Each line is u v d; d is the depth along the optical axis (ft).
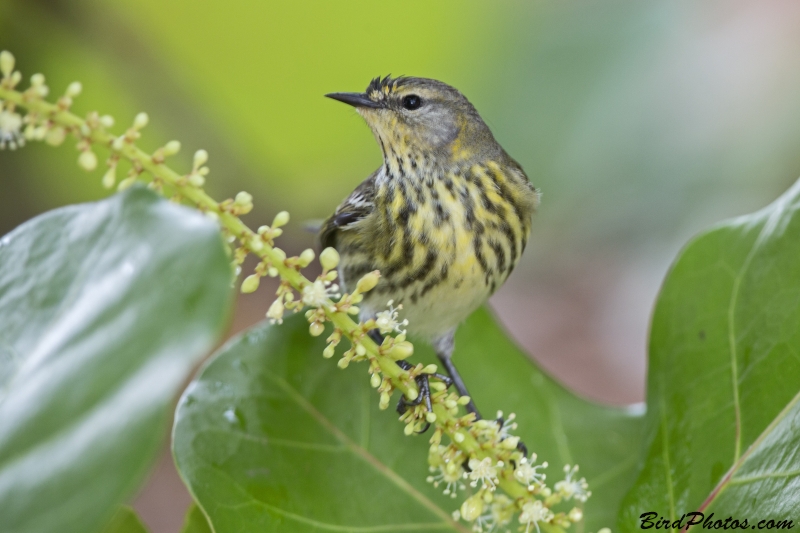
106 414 5.07
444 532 6.23
